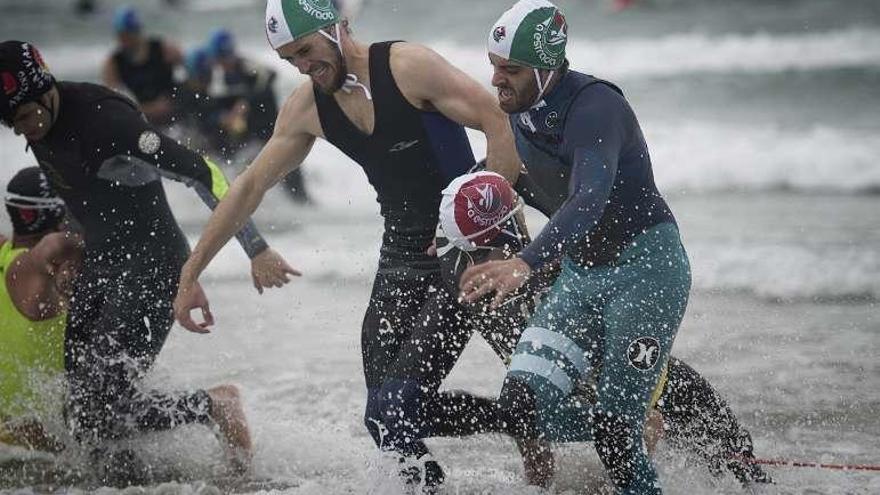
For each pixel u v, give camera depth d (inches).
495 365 523.5
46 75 372.8
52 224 403.9
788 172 965.8
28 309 391.9
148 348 395.2
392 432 335.6
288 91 1517.0
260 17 2394.2
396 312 355.9
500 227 326.3
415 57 338.0
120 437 393.4
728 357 512.1
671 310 321.4
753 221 793.6
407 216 354.6
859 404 445.7
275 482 391.2
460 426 331.3
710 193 917.2
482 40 1823.3
